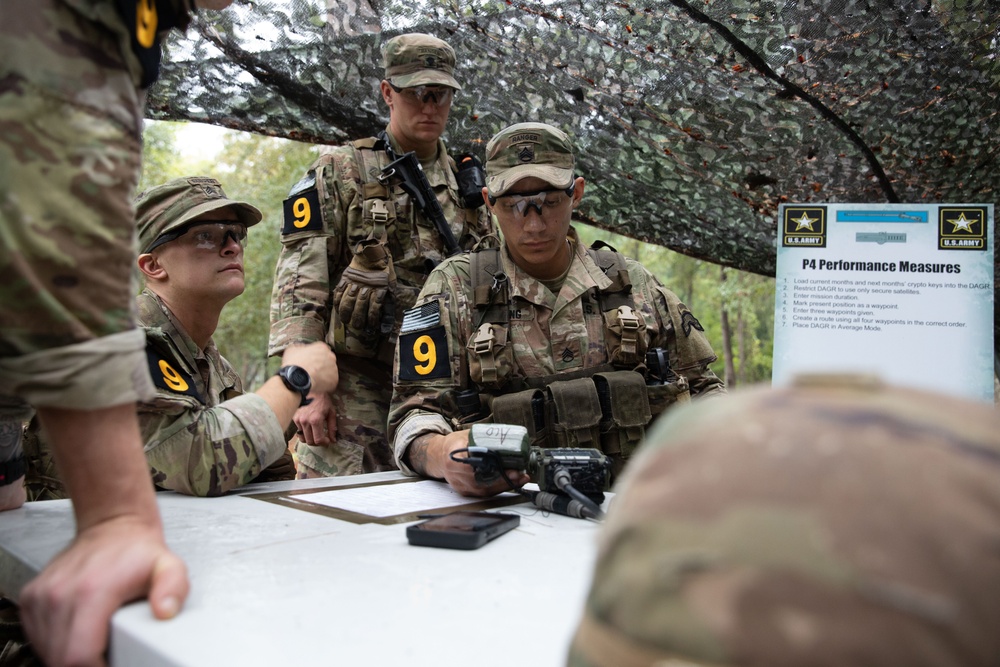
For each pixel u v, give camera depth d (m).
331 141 3.01
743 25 2.69
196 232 1.96
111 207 0.83
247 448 1.61
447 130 3.05
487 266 2.12
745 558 0.34
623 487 0.44
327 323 2.75
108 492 0.85
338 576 0.91
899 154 2.92
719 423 0.41
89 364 0.81
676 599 0.35
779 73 2.78
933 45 2.66
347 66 2.83
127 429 0.86
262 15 2.67
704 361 2.24
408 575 0.92
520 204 1.97
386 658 0.66
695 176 3.12
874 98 2.80
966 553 0.33
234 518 1.28
